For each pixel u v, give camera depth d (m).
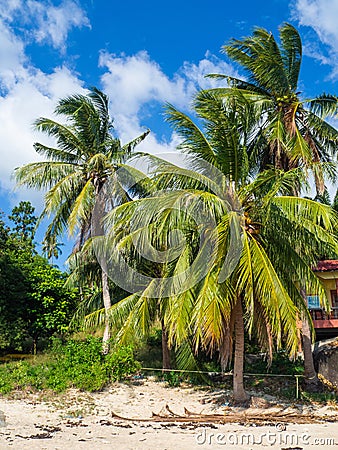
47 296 25.56
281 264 16.30
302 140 20.38
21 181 22.55
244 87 23.12
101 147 23.78
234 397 16.97
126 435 12.45
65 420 14.20
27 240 39.47
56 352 22.17
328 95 21.56
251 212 16.50
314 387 19.22
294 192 18.19
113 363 19.72
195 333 14.80
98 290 25.75
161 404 17.05
